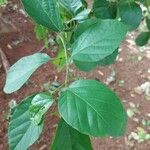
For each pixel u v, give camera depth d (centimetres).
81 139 29
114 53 37
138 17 43
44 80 134
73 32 33
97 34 30
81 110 26
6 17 158
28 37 152
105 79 139
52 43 138
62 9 37
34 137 28
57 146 28
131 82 139
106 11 43
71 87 27
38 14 31
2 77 134
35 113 28
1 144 114
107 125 26
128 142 118
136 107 130
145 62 148
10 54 144
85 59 29
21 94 128
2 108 124
